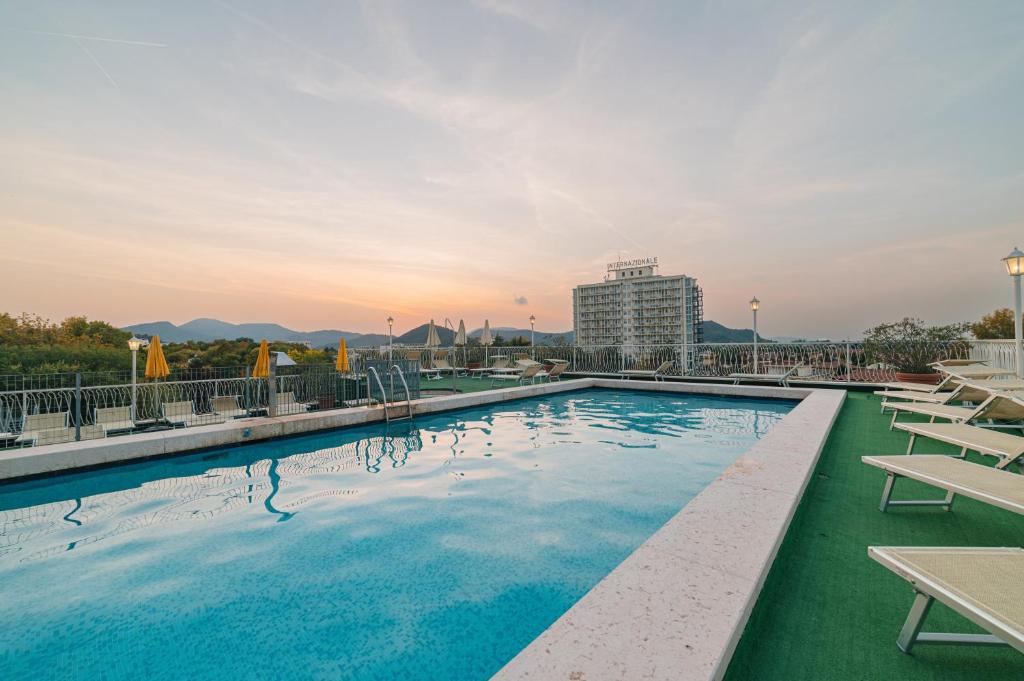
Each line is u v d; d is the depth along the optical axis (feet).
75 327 84.33
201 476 17.10
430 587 8.94
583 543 10.82
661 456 18.80
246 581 9.34
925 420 21.25
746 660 5.26
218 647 7.31
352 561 10.09
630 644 4.59
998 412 13.24
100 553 10.77
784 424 16.98
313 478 16.61
